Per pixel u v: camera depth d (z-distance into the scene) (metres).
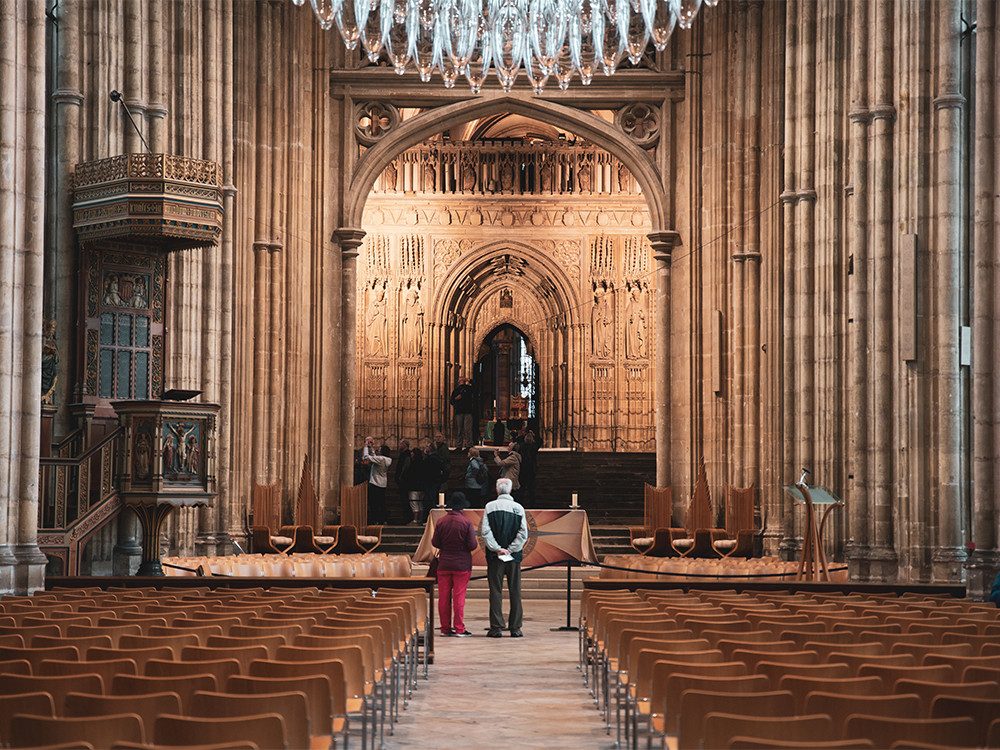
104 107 20.92
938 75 19.34
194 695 5.82
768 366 27.34
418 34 25.38
